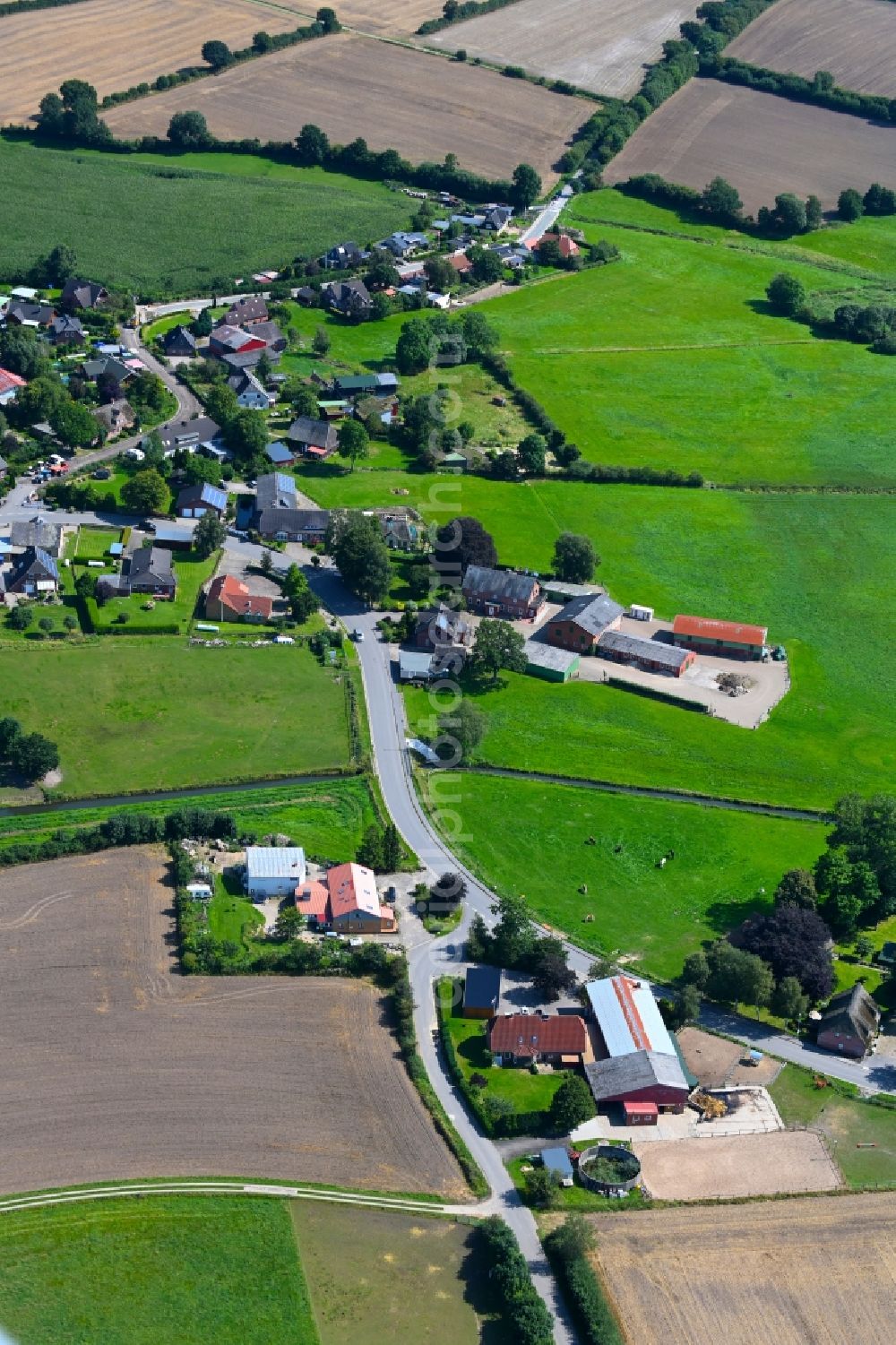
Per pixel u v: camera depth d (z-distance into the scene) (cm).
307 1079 19000
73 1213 17050
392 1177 17800
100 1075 18788
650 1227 17388
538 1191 17488
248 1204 17312
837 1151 18600
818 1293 16712
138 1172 17600
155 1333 15875
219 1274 16538
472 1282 16675
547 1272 16775
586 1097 18500
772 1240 17300
